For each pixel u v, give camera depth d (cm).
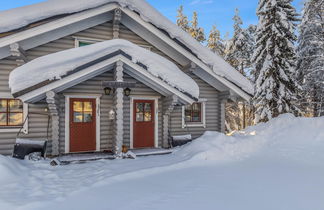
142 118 841
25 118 706
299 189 403
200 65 881
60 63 626
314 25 1614
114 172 502
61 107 727
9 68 702
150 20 816
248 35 2331
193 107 982
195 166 569
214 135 770
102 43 702
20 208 325
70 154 702
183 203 346
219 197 370
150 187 418
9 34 647
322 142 710
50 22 697
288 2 1445
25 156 617
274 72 1365
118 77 664
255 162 607
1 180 445
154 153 718
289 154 669
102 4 761
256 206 335
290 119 912
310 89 1612
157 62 730
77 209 327
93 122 768
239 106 2575
